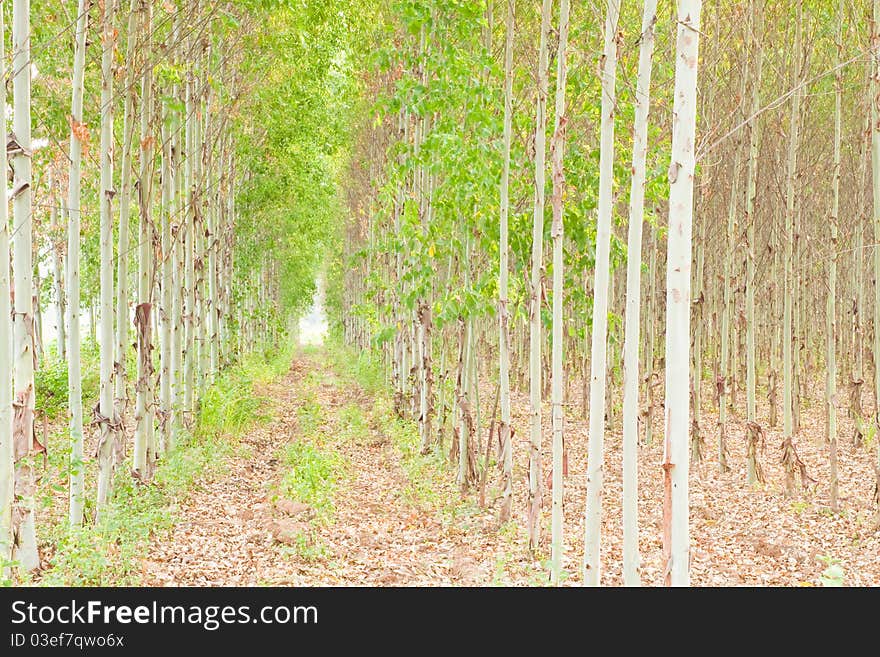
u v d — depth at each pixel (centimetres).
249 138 2202
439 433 1639
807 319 2484
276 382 3094
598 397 724
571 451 1734
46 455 1017
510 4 1039
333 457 1517
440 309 1195
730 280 1591
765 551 1044
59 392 1839
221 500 1269
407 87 1220
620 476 1518
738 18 1376
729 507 1298
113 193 993
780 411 2241
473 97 1116
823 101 1745
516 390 2525
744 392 2486
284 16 1438
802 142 1642
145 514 1012
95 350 2733
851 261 2195
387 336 1404
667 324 492
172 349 1580
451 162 1119
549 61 1069
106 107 968
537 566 965
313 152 2578
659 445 1802
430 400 1706
